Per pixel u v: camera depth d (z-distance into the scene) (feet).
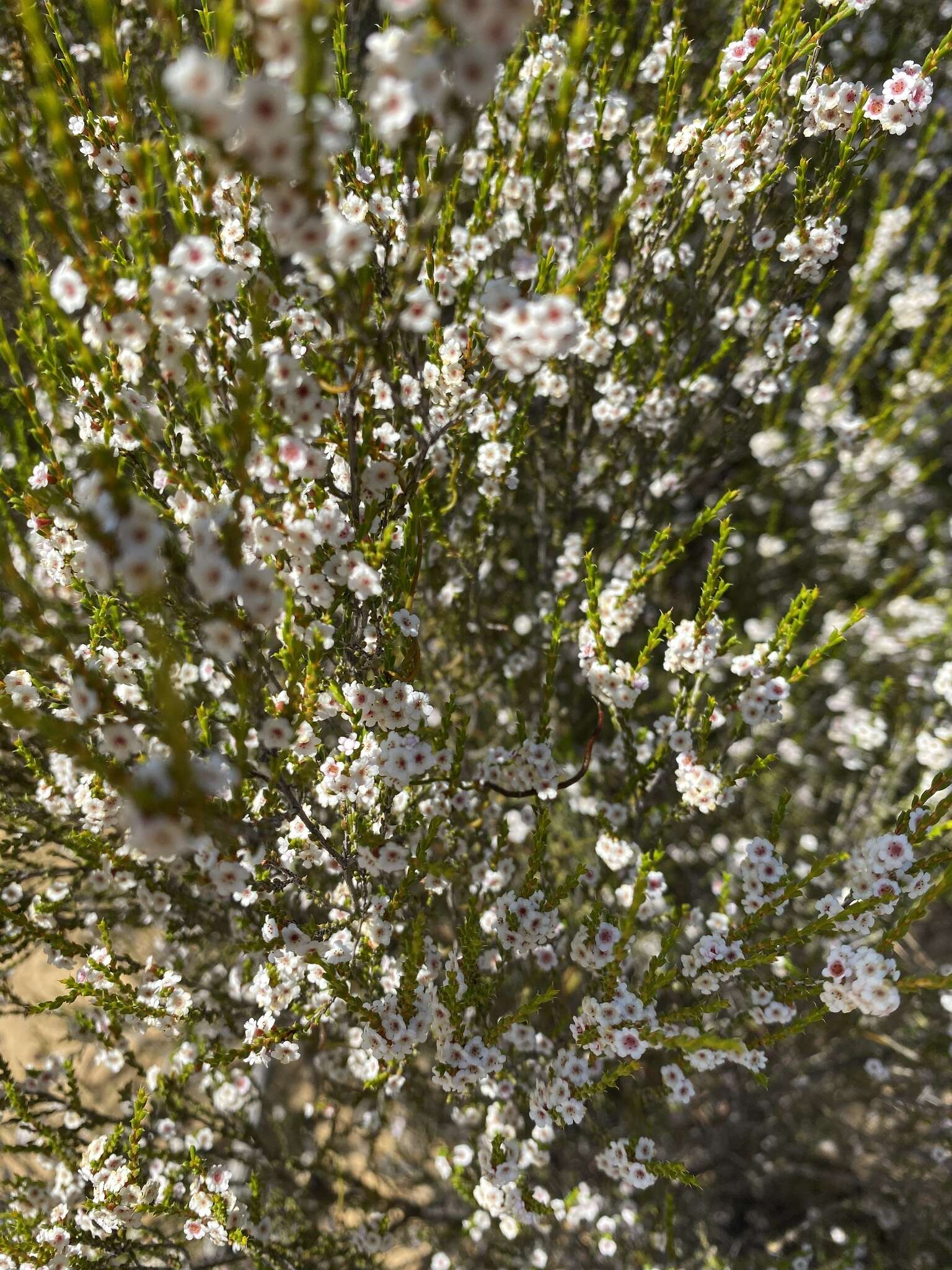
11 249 9.32
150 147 4.31
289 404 4.51
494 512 8.45
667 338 8.12
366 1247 8.64
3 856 7.51
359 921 6.48
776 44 6.70
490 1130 7.23
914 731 11.68
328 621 5.74
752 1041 6.03
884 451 13.04
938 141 12.44
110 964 6.47
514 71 7.18
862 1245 9.64
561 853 9.85
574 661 11.30
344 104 5.91
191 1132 8.81
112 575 3.46
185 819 3.50
